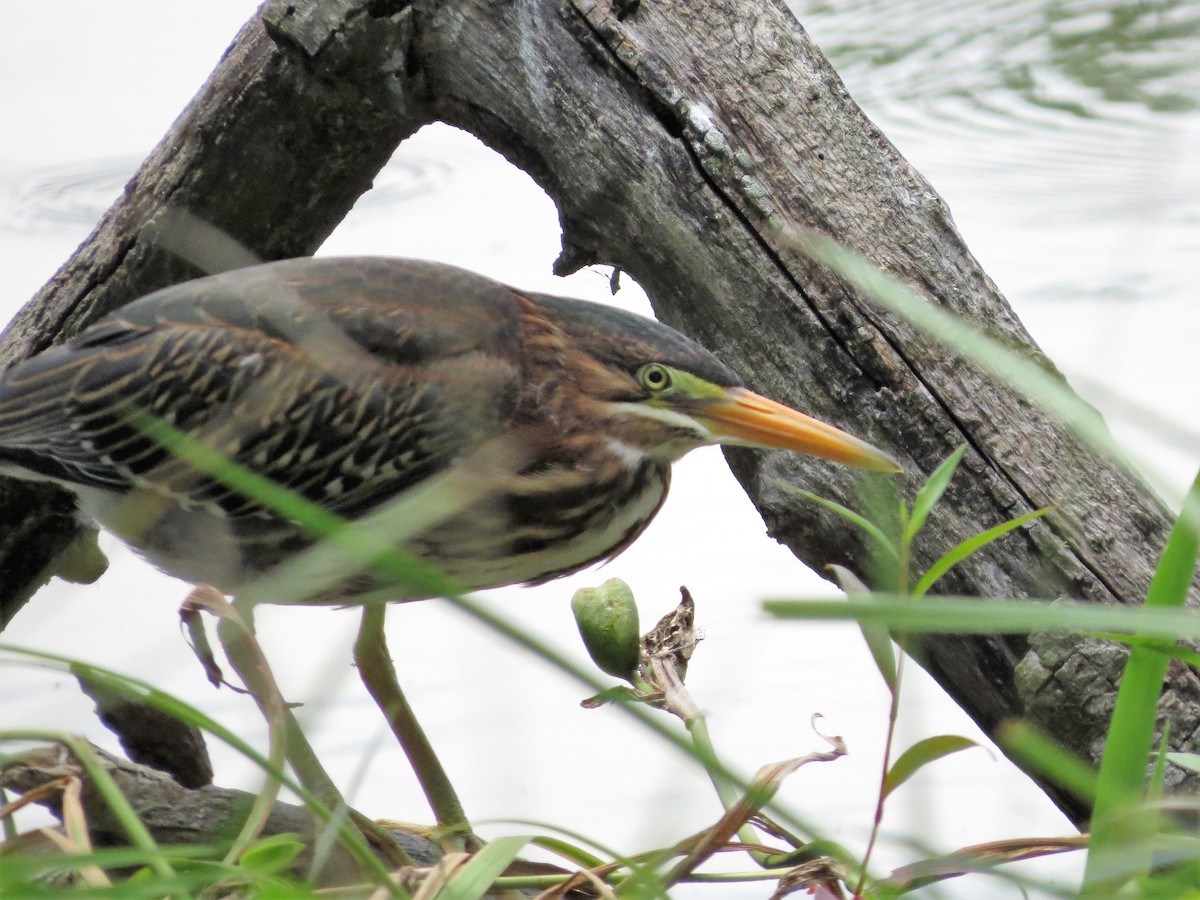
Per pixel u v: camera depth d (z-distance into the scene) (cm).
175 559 886
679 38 820
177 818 690
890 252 793
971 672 774
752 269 800
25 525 970
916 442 769
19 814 777
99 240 944
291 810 727
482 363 844
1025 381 484
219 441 843
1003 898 595
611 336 854
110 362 857
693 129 802
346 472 848
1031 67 1627
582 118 829
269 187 932
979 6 1688
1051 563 738
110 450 862
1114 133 1537
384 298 845
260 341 840
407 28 855
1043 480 748
